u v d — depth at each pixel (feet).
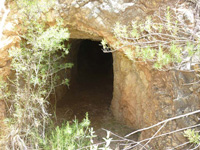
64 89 21.01
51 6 11.31
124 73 14.75
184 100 9.81
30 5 10.10
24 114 11.05
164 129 10.78
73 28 12.46
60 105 19.19
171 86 10.36
